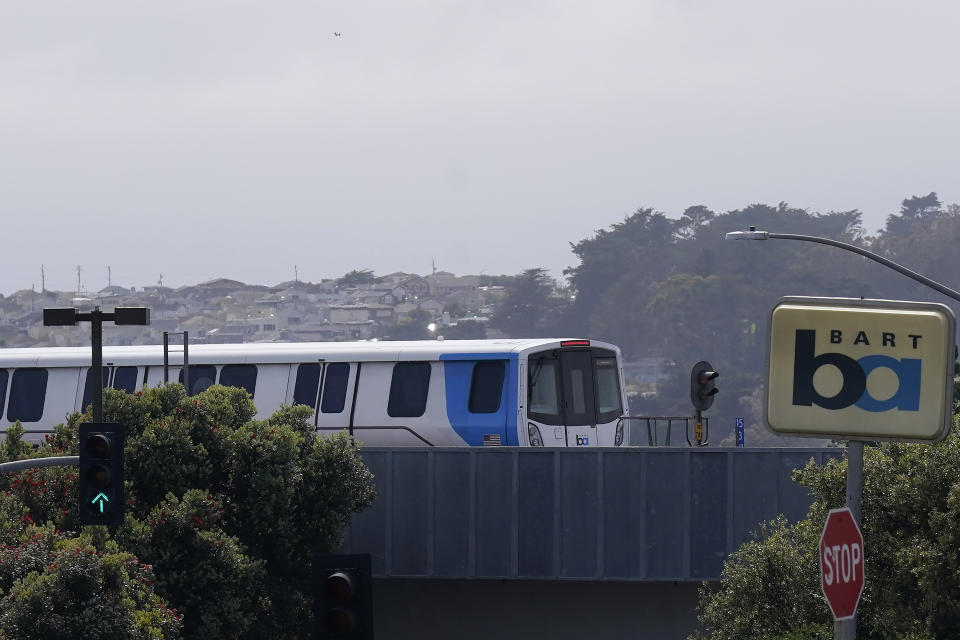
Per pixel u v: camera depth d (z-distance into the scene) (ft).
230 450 394.32
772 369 222.28
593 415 456.45
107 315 329.93
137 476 384.68
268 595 395.14
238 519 395.96
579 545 422.82
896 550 279.08
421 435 457.27
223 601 366.02
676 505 417.69
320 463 408.26
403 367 465.06
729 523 414.41
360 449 440.86
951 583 267.39
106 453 285.23
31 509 367.66
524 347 447.83
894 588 277.85
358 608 241.55
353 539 441.27
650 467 419.13
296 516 407.03
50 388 512.63
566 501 424.46
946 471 274.57
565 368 453.17
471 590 448.65
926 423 216.54
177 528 365.40
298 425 419.33
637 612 433.48
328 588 240.53
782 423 221.66
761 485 413.80
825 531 199.21
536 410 445.78
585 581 435.94
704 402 439.63
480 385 451.53
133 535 360.69
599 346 465.47
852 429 219.20
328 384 474.49
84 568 311.47
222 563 367.25
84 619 306.55
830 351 220.43
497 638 446.19
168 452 385.09
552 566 424.46
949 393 216.13
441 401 455.63
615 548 420.36
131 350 509.76
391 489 437.99
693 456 417.28
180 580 361.92
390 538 437.58
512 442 442.91
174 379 495.00
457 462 433.48
